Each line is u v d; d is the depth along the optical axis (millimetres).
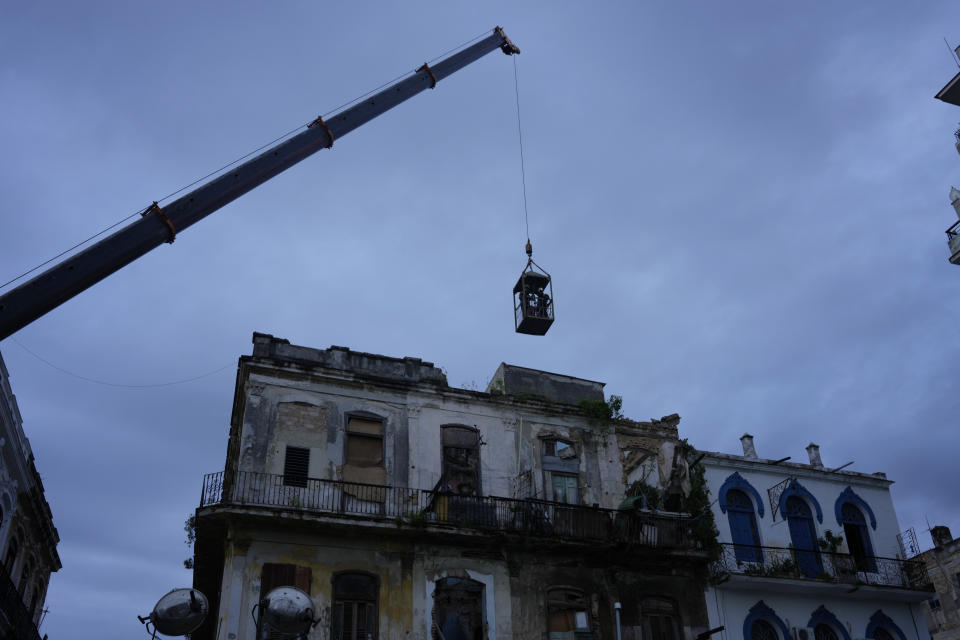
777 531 28938
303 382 25438
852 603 28516
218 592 26047
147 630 15406
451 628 23422
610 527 26156
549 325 27938
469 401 27250
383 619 22672
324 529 23031
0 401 23656
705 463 29250
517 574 24688
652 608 25953
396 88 25328
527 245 28781
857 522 30641
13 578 27734
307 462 24297
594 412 28516
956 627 37938
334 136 22766
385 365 27031
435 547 24156
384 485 24594
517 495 26297
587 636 24438
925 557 40125
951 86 29797
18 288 16234
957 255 28812
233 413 26922
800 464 30797
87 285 17250
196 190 19453
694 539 27000
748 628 26656
